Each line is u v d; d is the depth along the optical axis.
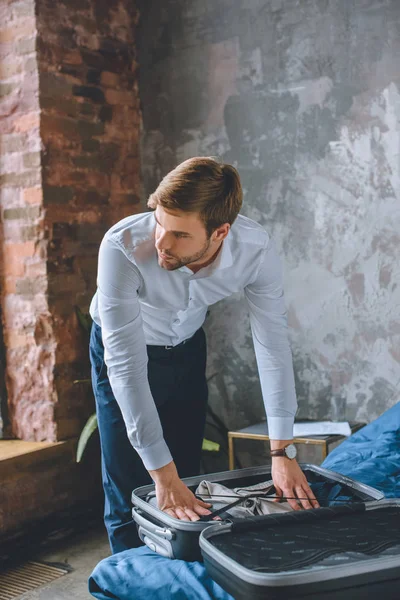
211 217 1.55
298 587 1.21
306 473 2.00
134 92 3.96
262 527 1.48
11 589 2.85
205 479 1.92
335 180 3.37
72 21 3.58
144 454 1.74
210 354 3.81
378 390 3.31
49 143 3.47
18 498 3.30
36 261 3.51
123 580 1.52
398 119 3.18
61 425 3.55
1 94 3.55
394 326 3.25
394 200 3.21
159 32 3.88
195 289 1.90
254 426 3.44
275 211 3.55
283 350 1.96
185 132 3.83
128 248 1.73
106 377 2.24
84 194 3.68
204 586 1.43
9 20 3.48
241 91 3.62
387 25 3.18
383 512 1.59
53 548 3.26
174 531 1.55
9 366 3.65
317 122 3.40
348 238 3.35
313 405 3.50
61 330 3.55
